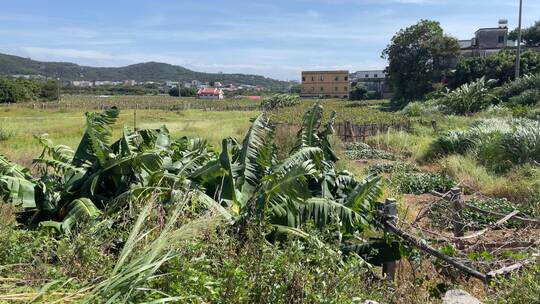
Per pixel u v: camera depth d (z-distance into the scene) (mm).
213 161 7426
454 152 18500
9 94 89875
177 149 9758
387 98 94812
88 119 8234
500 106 38219
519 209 10680
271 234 6262
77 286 4141
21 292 4004
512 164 15539
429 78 66312
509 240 6973
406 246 6391
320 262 4453
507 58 58188
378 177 7367
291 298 4125
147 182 7711
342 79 127625
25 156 15312
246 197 7156
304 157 7523
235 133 27750
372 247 6590
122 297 3623
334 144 19984
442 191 13594
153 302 3475
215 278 4273
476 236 7086
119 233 5512
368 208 7109
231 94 168125
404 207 10367
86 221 6445
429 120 33312
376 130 28953
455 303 4562
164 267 4176
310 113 9008
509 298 4430
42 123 37219
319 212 6809
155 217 5438
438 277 6109
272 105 72750
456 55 66562
